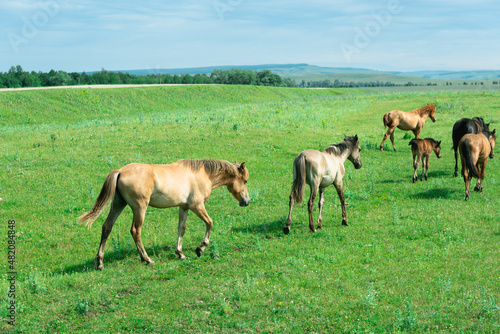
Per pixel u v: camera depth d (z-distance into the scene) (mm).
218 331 5520
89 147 20656
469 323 5613
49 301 6465
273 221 11133
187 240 9672
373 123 33094
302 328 5605
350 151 11156
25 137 24188
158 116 36062
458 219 10664
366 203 12922
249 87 85500
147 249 9156
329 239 9523
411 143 15648
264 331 5504
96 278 7328
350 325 5574
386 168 18297
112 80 80438
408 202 12805
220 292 6656
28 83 66375
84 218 7582
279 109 39469
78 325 5754
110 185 7668
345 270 7570
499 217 10625
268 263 8047
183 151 19953
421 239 9305
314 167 9906
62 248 9375
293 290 6656
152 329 5594
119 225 10844
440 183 15195
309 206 10102
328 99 59969
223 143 21969
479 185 13750
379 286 6816
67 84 71250
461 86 112562
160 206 8281
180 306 6266
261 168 17766
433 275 7250
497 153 20312
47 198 12930
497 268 7465
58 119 42312
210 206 12695
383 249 8734
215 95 72375
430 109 22891
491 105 39438
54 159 18156
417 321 5648
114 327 5648
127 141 21969
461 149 12945
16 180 14867
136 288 7047
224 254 8742
